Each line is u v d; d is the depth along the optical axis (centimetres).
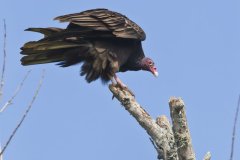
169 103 738
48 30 1177
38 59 1216
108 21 1137
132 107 843
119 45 1195
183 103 730
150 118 823
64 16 1102
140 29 1202
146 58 1303
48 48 1162
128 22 1179
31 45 1151
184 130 735
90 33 1154
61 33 1130
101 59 1172
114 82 1172
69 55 1186
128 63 1285
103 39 1178
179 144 736
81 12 1127
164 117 832
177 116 732
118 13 1178
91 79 1188
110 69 1177
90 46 1171
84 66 1187
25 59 1212
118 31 1147
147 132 816
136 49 1262
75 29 1131
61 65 1216
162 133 795
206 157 718
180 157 744
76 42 1164
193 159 738
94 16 1127
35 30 1171
